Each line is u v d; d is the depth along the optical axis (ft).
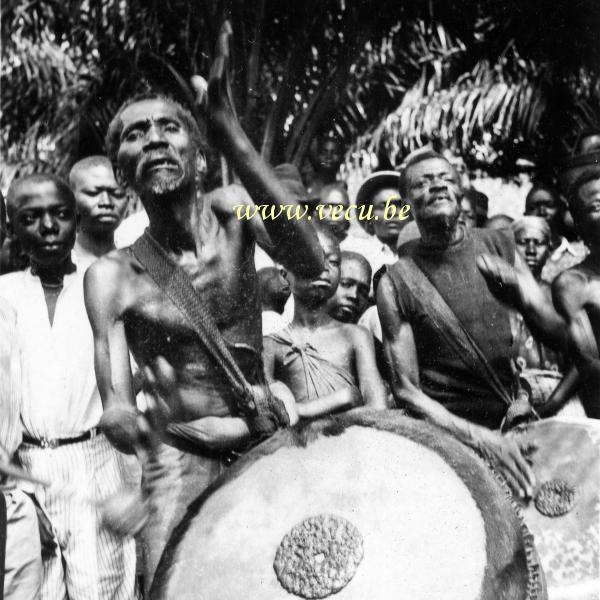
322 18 40.73
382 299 27.68
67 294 26.86
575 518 25.53
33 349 26.20
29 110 41.70
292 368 26.81
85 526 25.41
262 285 29.25
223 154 24.50
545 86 43.19
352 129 41.93
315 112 40.27
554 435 26.63
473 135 43.06
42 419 25.93
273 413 25.29
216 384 25.09
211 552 20.81
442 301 27.55
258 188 24.58
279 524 20.88
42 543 25.29
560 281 31.32
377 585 19.58
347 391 26.55
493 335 27.63
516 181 43.27
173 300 25.09
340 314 29.04
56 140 41.47
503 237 28.53
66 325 26.48
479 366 27.37
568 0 43.11
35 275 26.96
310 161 39.50
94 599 25.09
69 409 26.04
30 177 26.96
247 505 21.34
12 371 25.67
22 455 26.00
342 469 21.38
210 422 24.99
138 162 25.02
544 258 33.22
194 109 25.75
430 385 27.61
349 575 19.74
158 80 40.57
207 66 39.70
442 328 27.43
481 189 43.29
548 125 43.34
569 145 43.06
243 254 25.59
